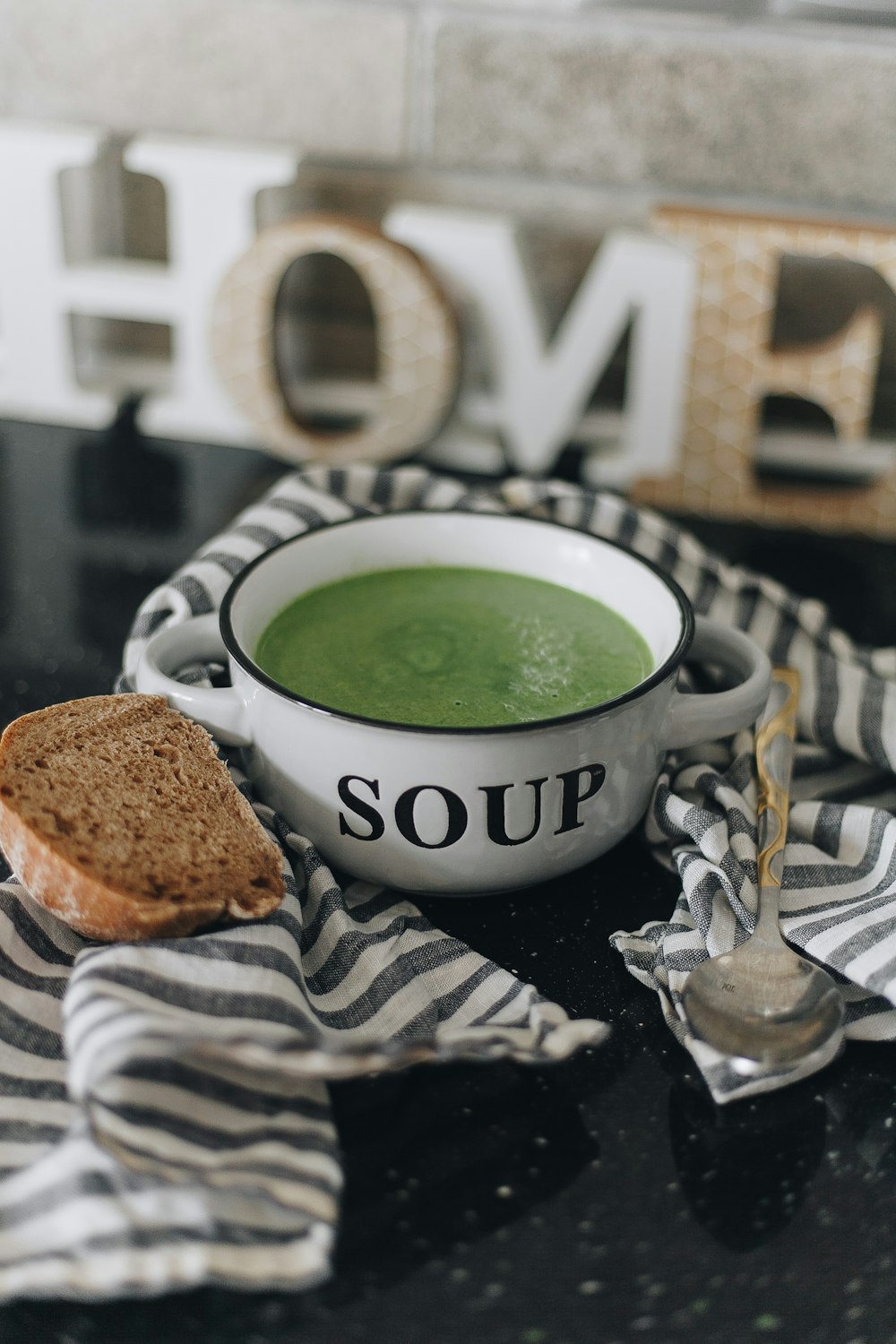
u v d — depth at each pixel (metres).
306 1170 0.46
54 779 0.53
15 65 0.82
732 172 0.79
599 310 0.79
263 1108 0.47
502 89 0.79
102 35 0.81
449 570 0.62
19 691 0.66
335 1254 0.46
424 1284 0.46
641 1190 0.48
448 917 0.56
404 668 0.57
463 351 0.85
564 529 0.61
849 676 0.63
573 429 0.85
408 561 0.62
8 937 0.52
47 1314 0.45
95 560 0.76
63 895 0.51
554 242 0.83
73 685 0.67
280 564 0.59
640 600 0.59
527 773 0.52
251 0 0.79
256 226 0.85
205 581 0.62
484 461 0.84
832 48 0.75
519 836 0.53
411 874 0.54
